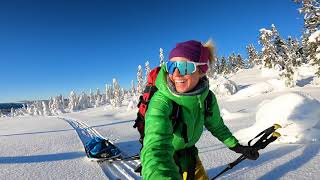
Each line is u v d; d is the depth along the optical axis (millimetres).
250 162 5656
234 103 25844
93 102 101750
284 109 7176
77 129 17531
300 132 6766
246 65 98500
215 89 35094
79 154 8555
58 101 84250
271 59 49938
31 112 88688
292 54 45656
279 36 47094
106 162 7250
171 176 1825
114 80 62750
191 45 2152
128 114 35469
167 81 2223
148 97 2875
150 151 1982
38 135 14875
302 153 5801
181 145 2588
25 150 9992
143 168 1937
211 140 8484
